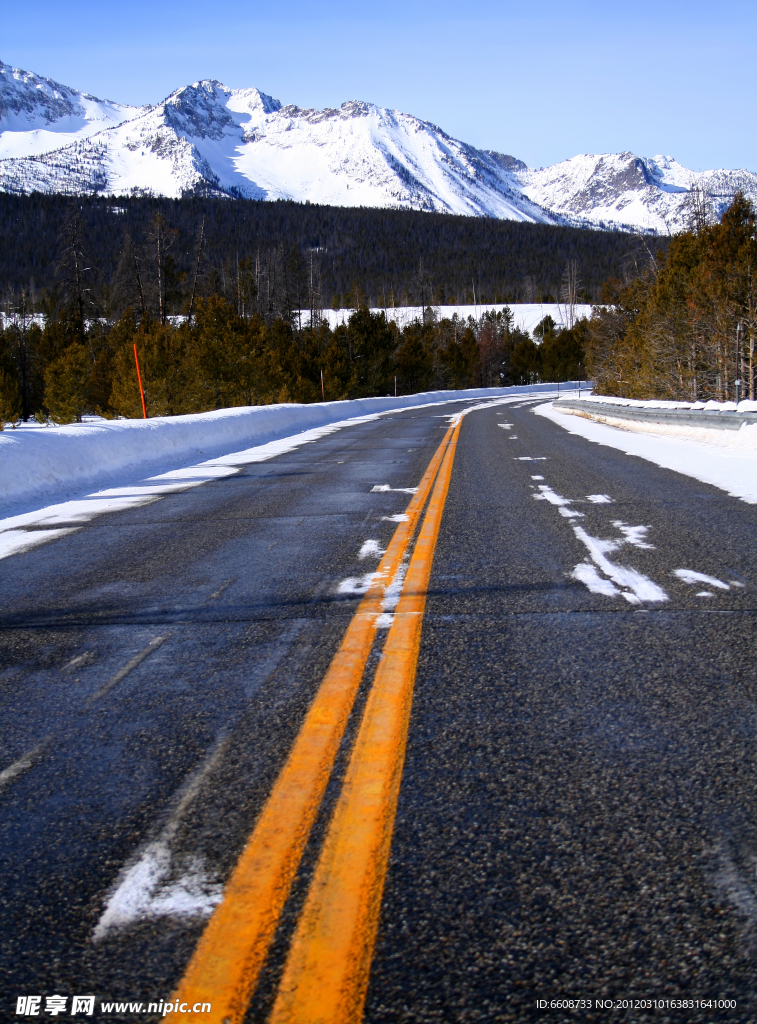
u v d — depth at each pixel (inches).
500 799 72.3
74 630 137.3
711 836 64.8
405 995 48.4
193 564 188.2
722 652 111.3
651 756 80.0
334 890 59.2
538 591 149.3
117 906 58.6
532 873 60.4
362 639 123.6
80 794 77.4
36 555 208.7
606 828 66.6
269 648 122.0
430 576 164.6
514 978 49.5
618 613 133.0
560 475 338.6
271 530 230.8
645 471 340.5
